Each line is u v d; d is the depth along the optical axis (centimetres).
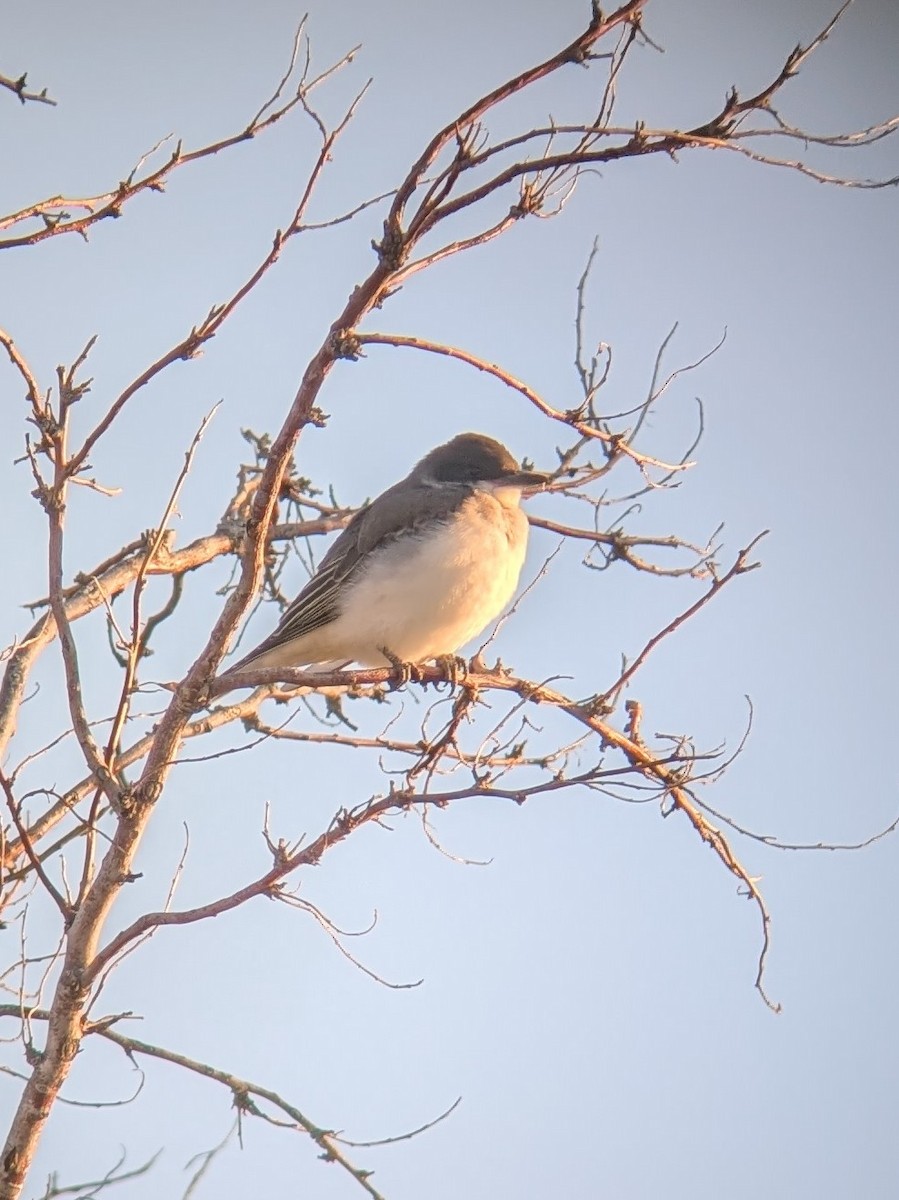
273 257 988
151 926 1030
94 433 1023
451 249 954
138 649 1054
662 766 1132
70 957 1023
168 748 1049
